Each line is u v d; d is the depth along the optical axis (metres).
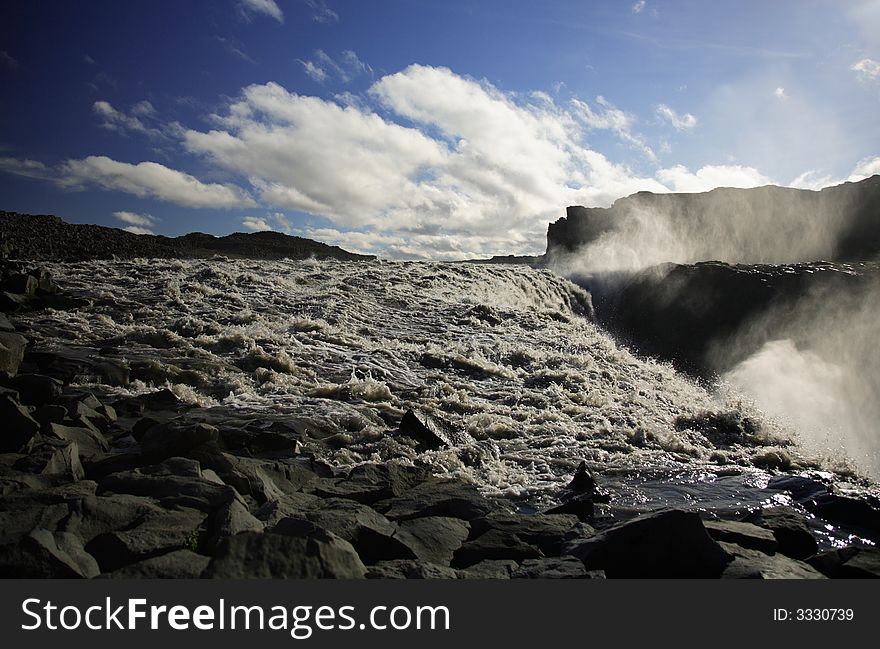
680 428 11.86
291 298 21.27
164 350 13.77
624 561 5.26
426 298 24.09
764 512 6.84
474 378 14.55
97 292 19.28
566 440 10.46
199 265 26.64
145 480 6.12
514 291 33.94
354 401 11.82
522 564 5.34
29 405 9.15
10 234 30.52
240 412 10.41
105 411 9.46
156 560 4.50
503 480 8.48
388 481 7.67
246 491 6.67
